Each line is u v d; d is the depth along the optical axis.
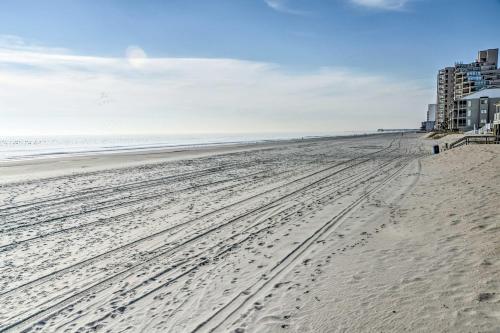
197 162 29.62
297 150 44.28
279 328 4.38
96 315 5.10
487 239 6.41
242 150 46.56
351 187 15.05
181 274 6.46
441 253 6.14
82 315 5.12
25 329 4.82
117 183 18.38
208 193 14.96
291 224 9.48
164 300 5.44
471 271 5.18
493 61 135.38
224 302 5.23
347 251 6.94
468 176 14.41
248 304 5.10
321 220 9.67
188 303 5.29
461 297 4.48
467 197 10.38
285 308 4.86
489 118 71.44
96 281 6.34
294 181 17.69
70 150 51.66
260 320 4.61
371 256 6.49
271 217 10.42
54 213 11.97
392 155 33.19
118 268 6.93
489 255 5.64
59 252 8.05
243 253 7.39
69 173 22.97
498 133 42.34
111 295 5.74
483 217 7.91
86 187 17.23
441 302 4.44
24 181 19.47
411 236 7.42
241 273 6.31
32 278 6.59
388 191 13.41
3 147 66.12
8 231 9.91
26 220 11.10
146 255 7.61
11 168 26.50
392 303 4.60
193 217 10.86
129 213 11.72
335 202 12.03
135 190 16.17
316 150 43.56
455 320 4.00
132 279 6.35
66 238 9.12
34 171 24.44
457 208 9.20
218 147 55.78
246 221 10.11
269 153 39.75
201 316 4.86
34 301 5.65
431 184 13.91
